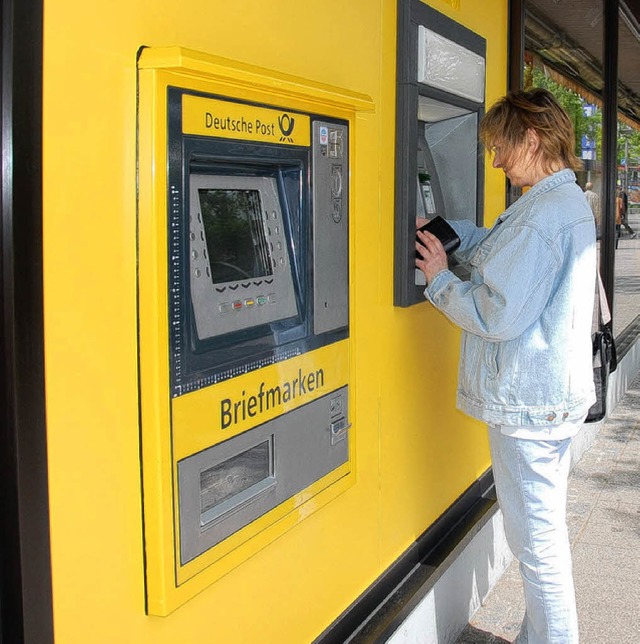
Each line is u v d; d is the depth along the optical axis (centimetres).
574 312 220
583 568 365
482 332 218
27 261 119
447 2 279
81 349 129
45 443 124
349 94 191
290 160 175
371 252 233
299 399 185
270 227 177
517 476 230
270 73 159
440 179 299
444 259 241
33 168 119
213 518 157
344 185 199
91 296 130
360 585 238
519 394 222
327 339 196
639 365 791
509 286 210
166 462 142
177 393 144
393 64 240
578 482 477
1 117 116
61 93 123
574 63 495
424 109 277
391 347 250
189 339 146
